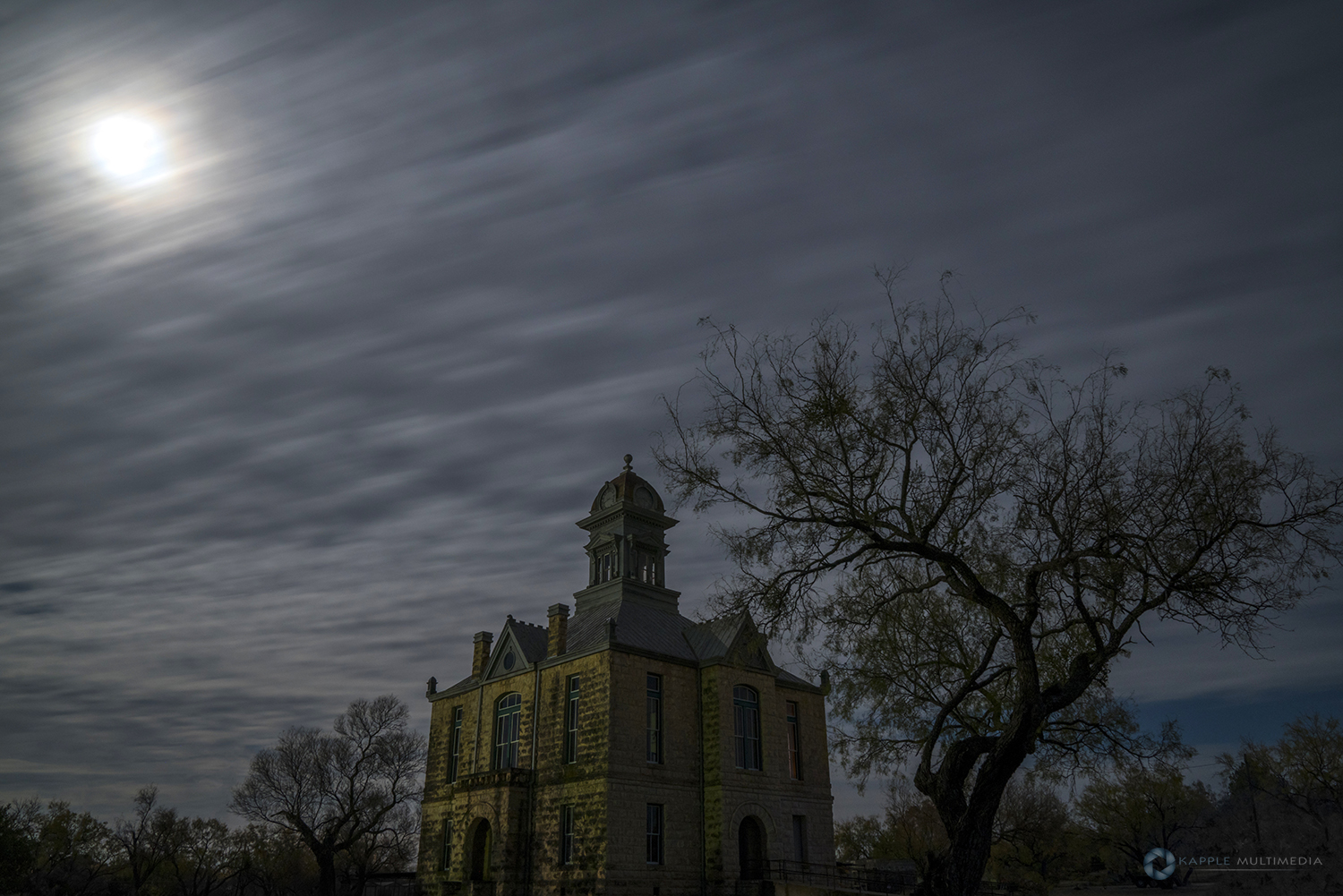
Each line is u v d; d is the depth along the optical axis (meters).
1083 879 83.88
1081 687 21.00
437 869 49.34
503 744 48.94
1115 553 20.91
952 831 21.50
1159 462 20.94
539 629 52.22
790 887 40.00
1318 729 64.31
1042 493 21.06
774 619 22.05
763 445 21.72
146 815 88.69
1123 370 21.47
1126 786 72.88
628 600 51.81
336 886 83.62
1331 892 55.44
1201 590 20.69
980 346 21.41
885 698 33.53
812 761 49.09
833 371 21.67
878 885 43.25
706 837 43.22
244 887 92.31
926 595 31.80
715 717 45.34
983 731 31.73
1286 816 63.19
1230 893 61.53
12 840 61.50
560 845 42.41
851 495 21.72
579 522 57.19
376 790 76.31
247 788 75.25
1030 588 21.08
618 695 43.06
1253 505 20.12
